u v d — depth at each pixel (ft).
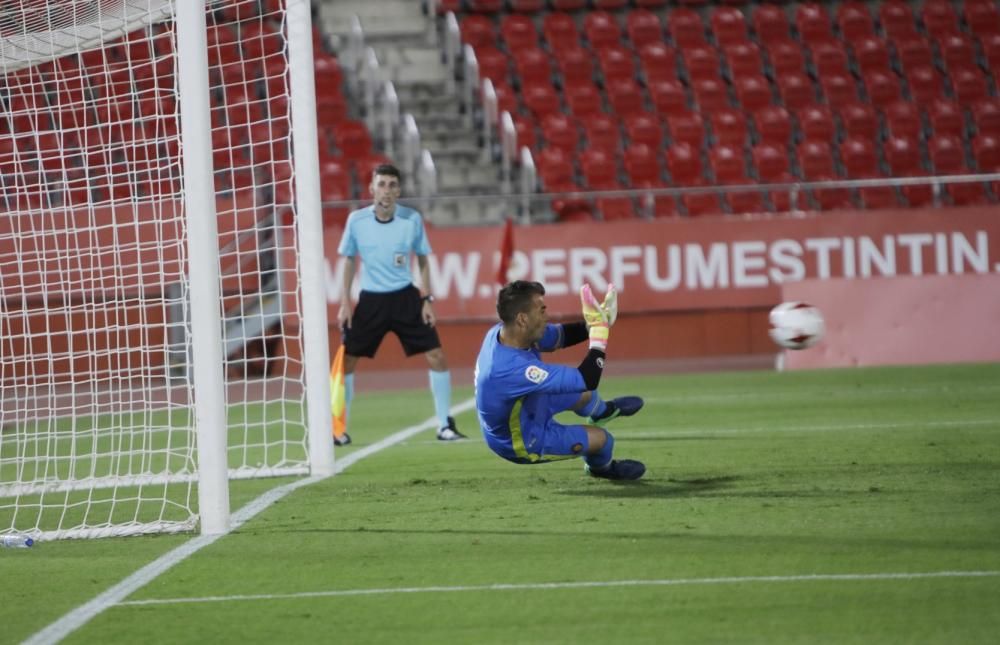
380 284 110.83
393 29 259.19
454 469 91.30
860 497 71.87
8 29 83.41
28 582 58.44
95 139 157.69
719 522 65.57
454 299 191.42
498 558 59.06
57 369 175.73
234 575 57.88
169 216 165.48
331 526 69.72
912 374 163.43
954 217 188.96
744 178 228.02
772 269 190.60
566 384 71.72
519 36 261.44
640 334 196.24
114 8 82.07
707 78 253.65
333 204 186.19
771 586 51.60
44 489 86.99
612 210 215.72
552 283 190.90
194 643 46.50
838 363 181.47
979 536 59.93
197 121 66.08
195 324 68.08
